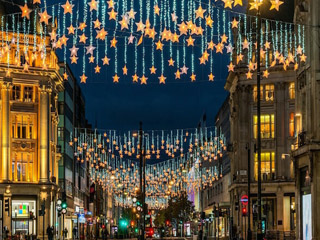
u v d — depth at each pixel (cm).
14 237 6781
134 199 7750
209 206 11812
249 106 7681
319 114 3956
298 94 4547
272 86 7594
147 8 3055
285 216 7269
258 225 3903
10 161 7406
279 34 7325
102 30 2664
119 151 7656
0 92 7406
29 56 7569
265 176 7488
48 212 7456
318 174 3928
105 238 10375
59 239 7844
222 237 9500
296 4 4509
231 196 8219
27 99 7619
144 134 7394
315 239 3891
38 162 7556
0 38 7312
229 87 8494
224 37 2916
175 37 2769
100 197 14838
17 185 7325
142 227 6975
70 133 10169
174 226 16775
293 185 7262
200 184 10262
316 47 3997
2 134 7362
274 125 7531
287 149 7431
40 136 7594
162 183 12569
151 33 2709
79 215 10338
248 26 7581
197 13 2514
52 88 7875
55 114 8219
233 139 8106
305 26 4225
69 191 9912
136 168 10569
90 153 11819
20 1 7819
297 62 4556
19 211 7356
